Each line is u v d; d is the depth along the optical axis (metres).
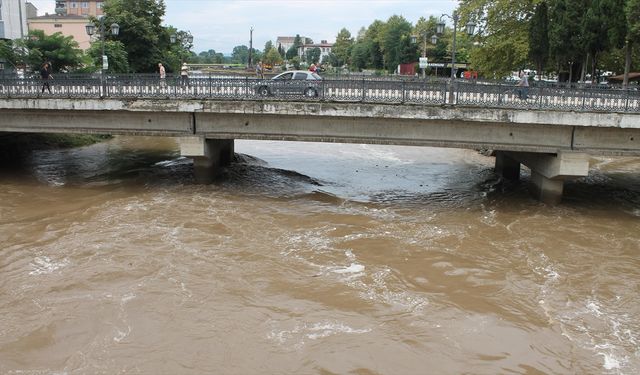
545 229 17.94
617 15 29.59
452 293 13.09
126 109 21.50
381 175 27.08
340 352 10.45
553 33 33.16
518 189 23.73
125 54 45.09
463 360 10.30
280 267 14.41
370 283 13.53
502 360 10.35
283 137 21.50
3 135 29.33
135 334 10.96
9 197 20.72
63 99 21.66
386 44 89.69
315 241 16.48
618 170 28.11
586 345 10.92
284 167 28.45
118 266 14.13
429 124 20.27
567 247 16.33
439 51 74.31
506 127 19.80
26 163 27.27
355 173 27.47
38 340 10.68
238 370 9.84
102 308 11.94
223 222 18.02
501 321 11.77
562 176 19.77
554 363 10.30
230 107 20.78
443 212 20.08
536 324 11.70
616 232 17.75
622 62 40.91
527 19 39.16
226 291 12.91
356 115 19.91
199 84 21.08
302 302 12.44
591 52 32.41
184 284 13.21
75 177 24.44
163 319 11.55
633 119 18.42
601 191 23.41
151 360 10.09
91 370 9.76
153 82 21.31
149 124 22.20
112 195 21.16
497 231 17.77
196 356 10.25
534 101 18.94
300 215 19.25
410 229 17.88
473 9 40.34
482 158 32.25
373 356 10.35
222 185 23.25
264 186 23.62
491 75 41.94
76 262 14.36
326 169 28.28
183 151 21.95
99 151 31.42
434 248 16.06
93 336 10.86
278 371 9.84
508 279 13.97
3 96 21.89
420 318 11.81
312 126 21.19
